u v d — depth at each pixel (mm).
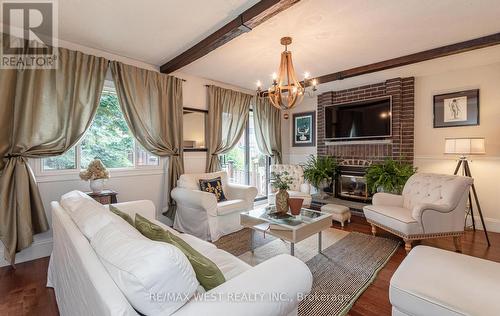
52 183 2689
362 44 2779
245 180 5086
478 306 1156
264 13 2014
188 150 3885
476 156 3518
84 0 1984
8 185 2297
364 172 4410
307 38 2625
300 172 4652
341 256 2605
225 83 4434
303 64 3395
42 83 2494
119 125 3271
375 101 4223
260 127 5027
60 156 2768
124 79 3064
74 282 1173
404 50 2947
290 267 1134
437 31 2490
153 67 3475
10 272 2297
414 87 4008
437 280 1371
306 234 2307
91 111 2816
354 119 4504
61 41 2688
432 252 1698
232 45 2814
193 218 3201
